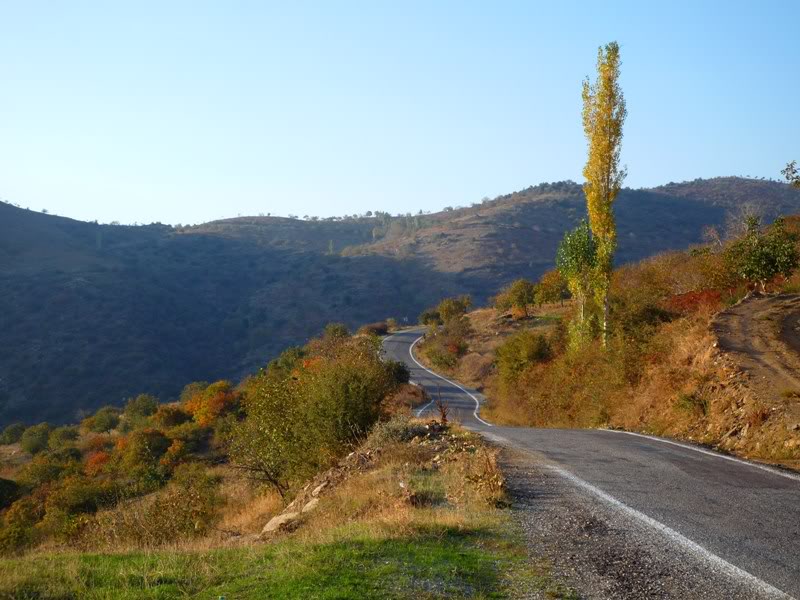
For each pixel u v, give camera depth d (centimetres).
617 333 2409
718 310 2206
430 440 1361
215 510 1817
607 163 2536
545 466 1045
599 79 2520
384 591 507
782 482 893
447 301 7862
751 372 1505
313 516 952
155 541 1261
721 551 583
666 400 1750
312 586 530
